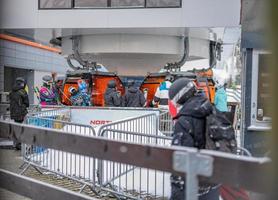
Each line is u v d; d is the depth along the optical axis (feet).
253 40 23.04
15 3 53.62
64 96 52.54
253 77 23.38
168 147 10.48
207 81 53.42
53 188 14.02
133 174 21.20
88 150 12.37
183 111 13.58
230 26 49.34
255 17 22.47
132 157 11.25
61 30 54.13
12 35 69.31
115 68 63.05
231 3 49.16
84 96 51.44
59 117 36.60
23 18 53.47
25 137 14.88
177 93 13.84
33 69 86.22
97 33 55.31
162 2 50.44
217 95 46.26
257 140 23.00
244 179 9.10
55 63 95.96
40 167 25.53
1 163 28.40
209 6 49.47
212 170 9.60
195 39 59.16
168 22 50.44
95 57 60.49
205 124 13.47
